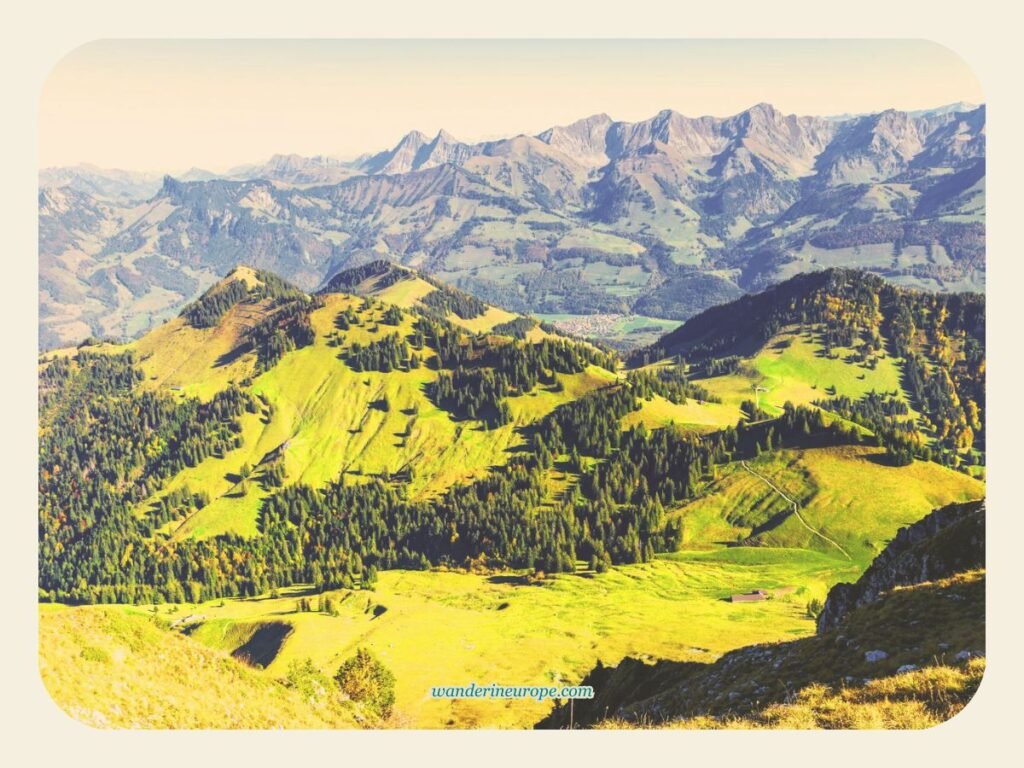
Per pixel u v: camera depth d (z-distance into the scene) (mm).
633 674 57938
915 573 53000
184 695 51875
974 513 52406
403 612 138500
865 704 39719
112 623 53469
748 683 45625
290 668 62281
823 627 58938
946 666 40406
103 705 49906
